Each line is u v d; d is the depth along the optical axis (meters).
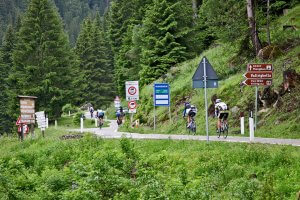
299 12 55.19
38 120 45.91
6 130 107.88
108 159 23.20
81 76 116.56
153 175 20.22
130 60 96.25
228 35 51.25
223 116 34.59
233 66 54.09
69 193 16.95
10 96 93.56
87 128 62.69
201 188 16.95
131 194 16.11
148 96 63.78
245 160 22.53
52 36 97.25
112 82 128.75
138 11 99.38
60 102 93.94
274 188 17.69
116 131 50.25
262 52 47.03
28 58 96.12
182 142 30.28
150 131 46.72
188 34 69.12
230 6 52.62
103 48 129.62
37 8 96.62
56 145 33.28
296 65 42.09
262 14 51.06
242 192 16.70
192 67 62.50
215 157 23.38
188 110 41.75
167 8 67.00
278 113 38.47
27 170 26.45
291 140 30.47
